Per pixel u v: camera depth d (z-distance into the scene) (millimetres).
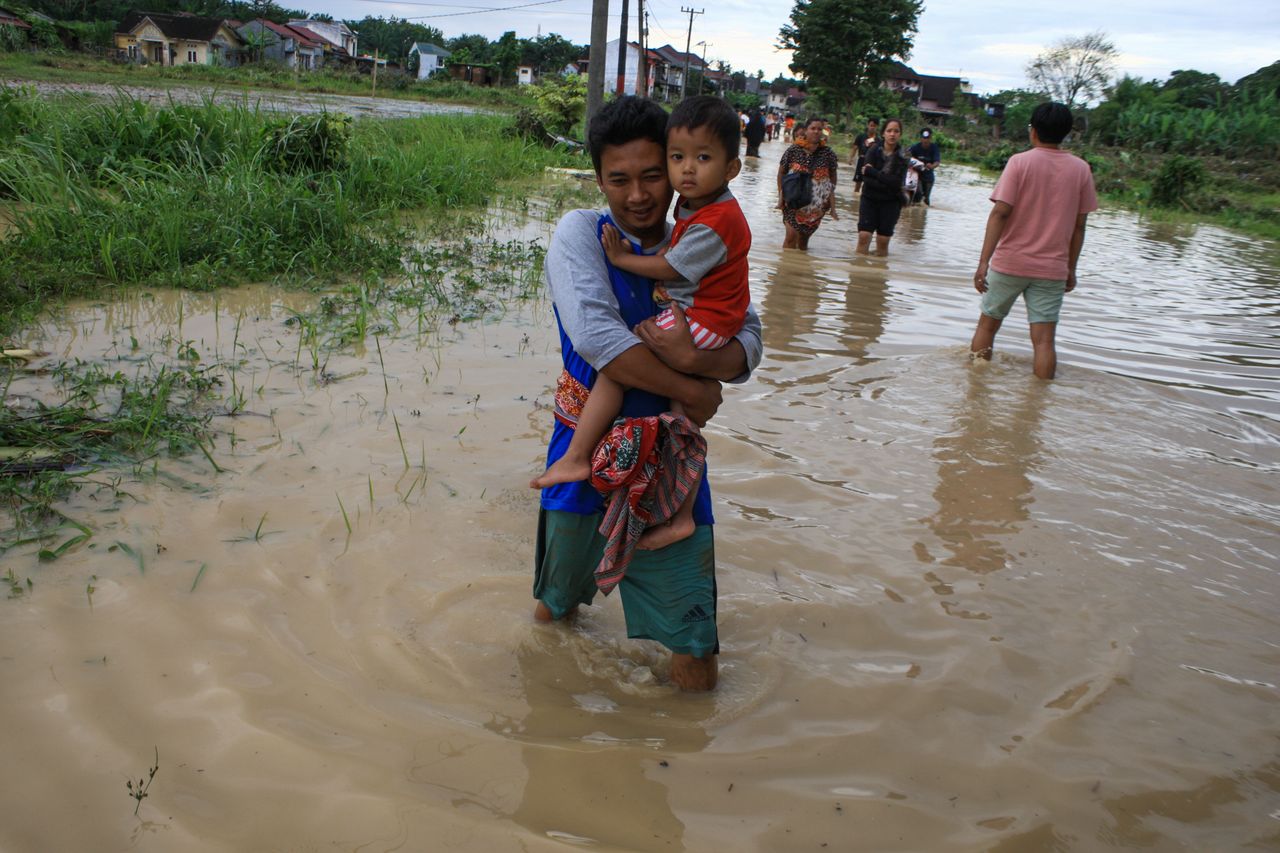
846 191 21547
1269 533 4305
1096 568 3859
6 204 8227
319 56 80125
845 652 3176
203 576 3213
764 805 2434
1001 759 2689
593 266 2547
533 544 3660
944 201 21906
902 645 3236
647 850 2242
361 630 3025
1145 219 23188
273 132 10789
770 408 5480
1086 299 10086
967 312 8586
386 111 32594
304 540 3506
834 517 4152
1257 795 2619
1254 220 24688
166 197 8062
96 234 7148
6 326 5543
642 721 2740
